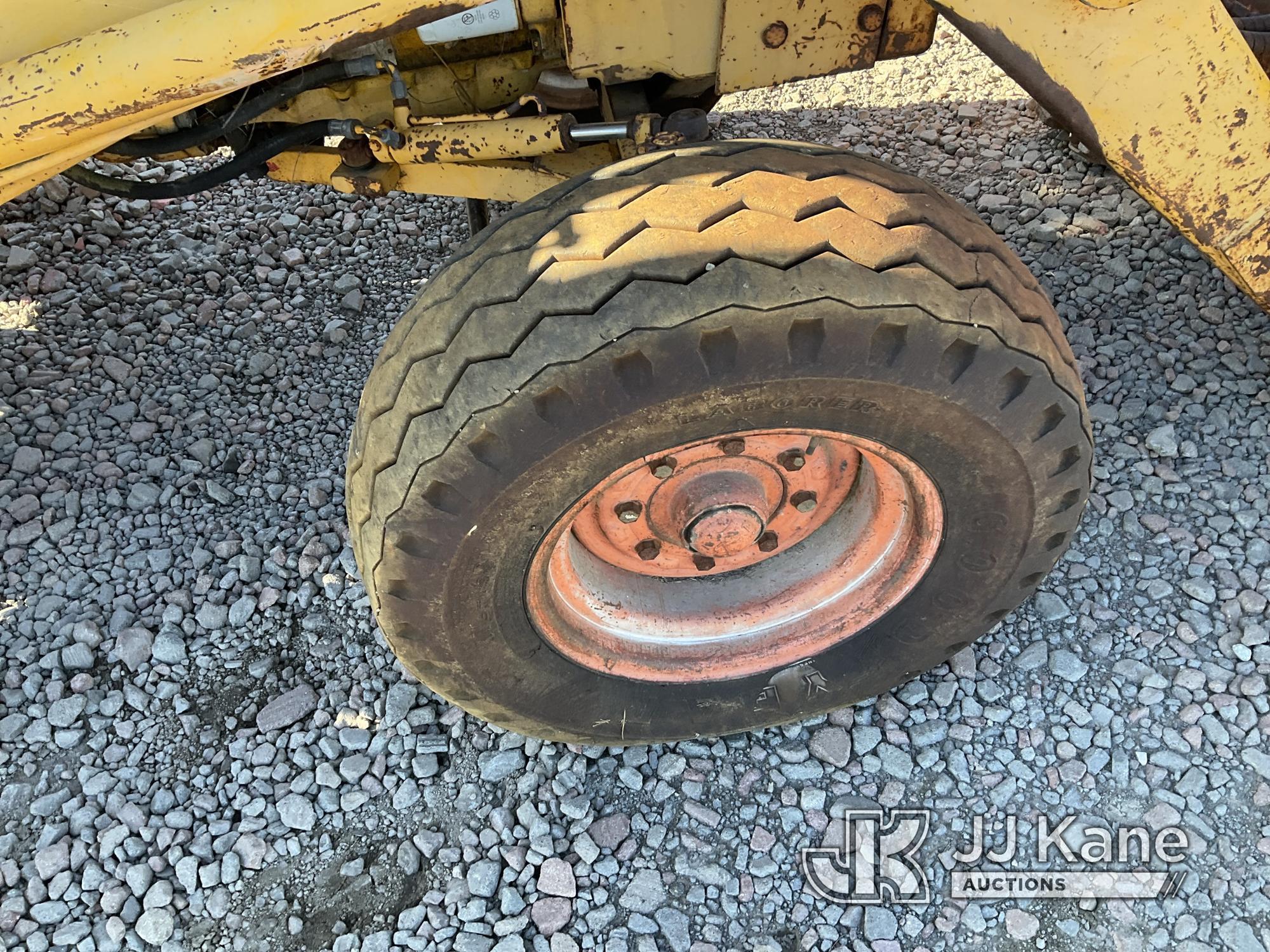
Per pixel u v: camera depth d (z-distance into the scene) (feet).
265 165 8.70
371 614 9.04
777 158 5.77
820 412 5.68
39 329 11.80
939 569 6.86
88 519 9.95
